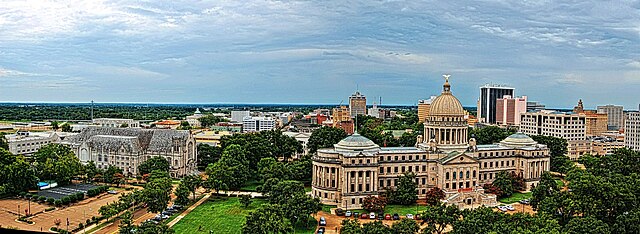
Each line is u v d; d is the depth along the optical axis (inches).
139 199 7790.4
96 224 7406.5
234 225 7357.3
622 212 6771.7
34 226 7185.0
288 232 6520.7
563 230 5880.9
